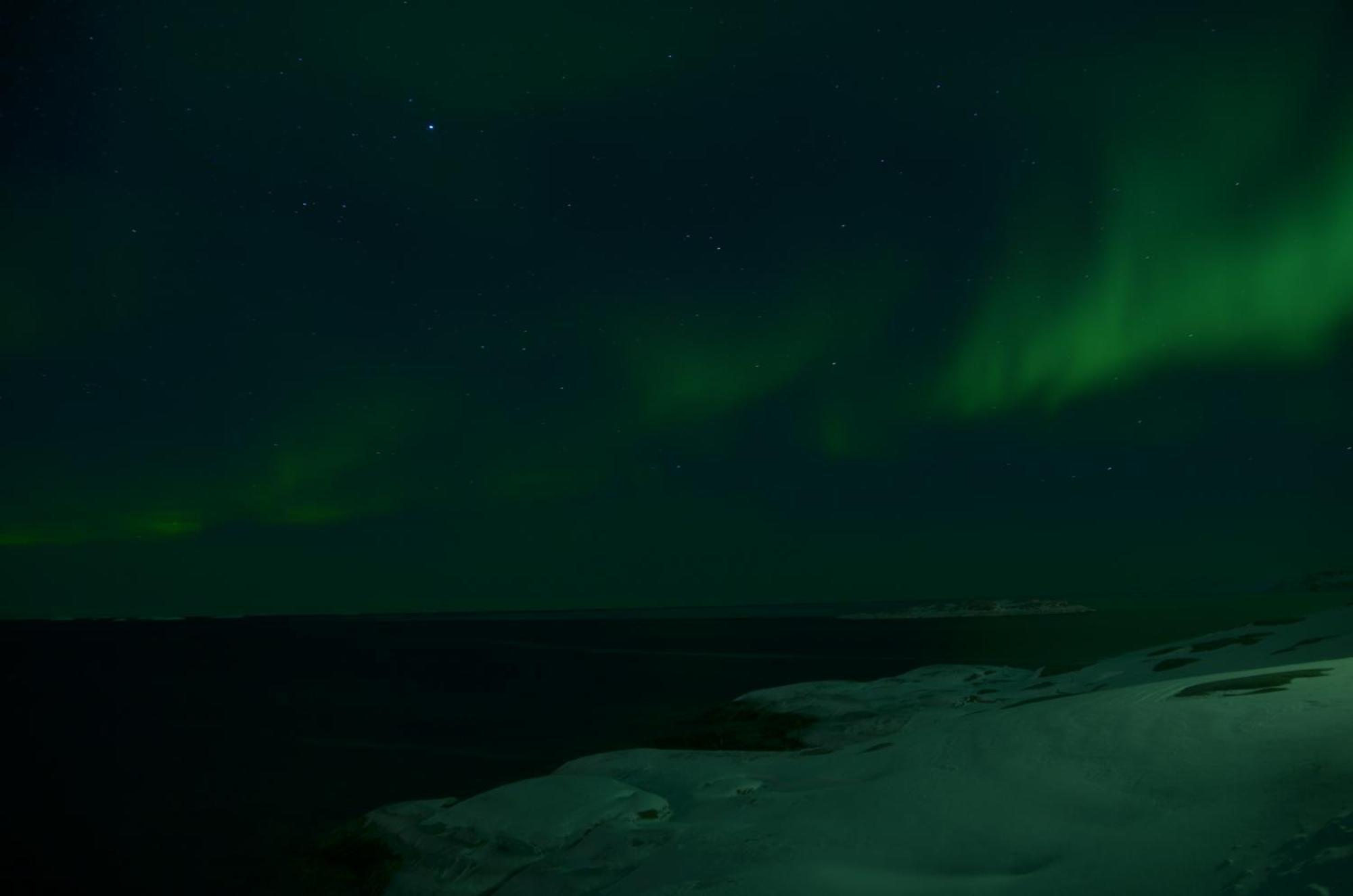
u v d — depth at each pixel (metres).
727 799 11.39
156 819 15.62
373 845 11.84
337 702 31.00
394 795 16.73
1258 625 22.11
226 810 16.12
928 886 6.54
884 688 22.42
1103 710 10.75
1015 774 8.77
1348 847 4.68
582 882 9.09
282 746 22.42
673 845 9.40
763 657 45.72
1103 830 6.74
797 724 19.55
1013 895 5.88
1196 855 5.54
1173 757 7.95
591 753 19.69
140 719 27.89
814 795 10.23
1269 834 5.48
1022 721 11.25
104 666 49.44
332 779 18.38
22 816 16.00
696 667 40.75
